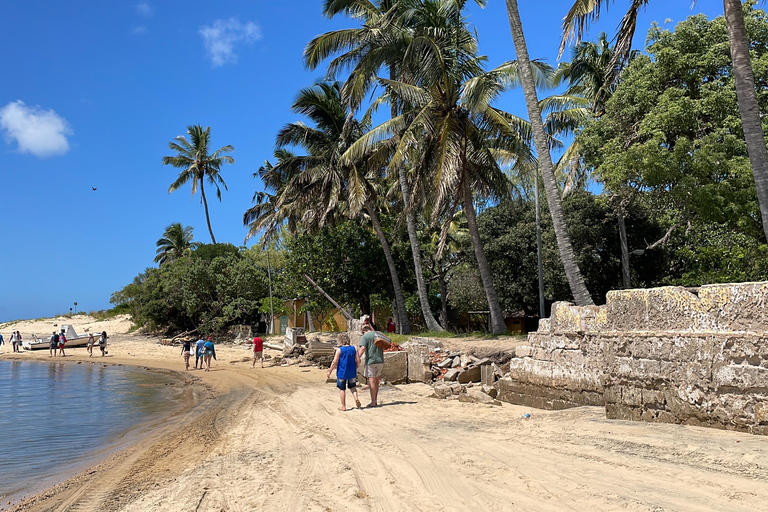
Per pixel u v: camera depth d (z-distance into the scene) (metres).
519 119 20.56
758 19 17.17
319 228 28.97
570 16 12.39
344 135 26.89
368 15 23.73
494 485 5.11
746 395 5.59
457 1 19.94
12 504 6.89
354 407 11.30
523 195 27.42
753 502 3.99
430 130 18.75
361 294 32.50
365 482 5.72
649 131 16.25
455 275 34.38
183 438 10.57
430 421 8.95
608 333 7.45
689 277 18.20
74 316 75.94
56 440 11.48
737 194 14.85
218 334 45.44
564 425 7.20
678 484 4.54
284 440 8.80
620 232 23.55
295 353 27.22
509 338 17.89
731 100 15.61
